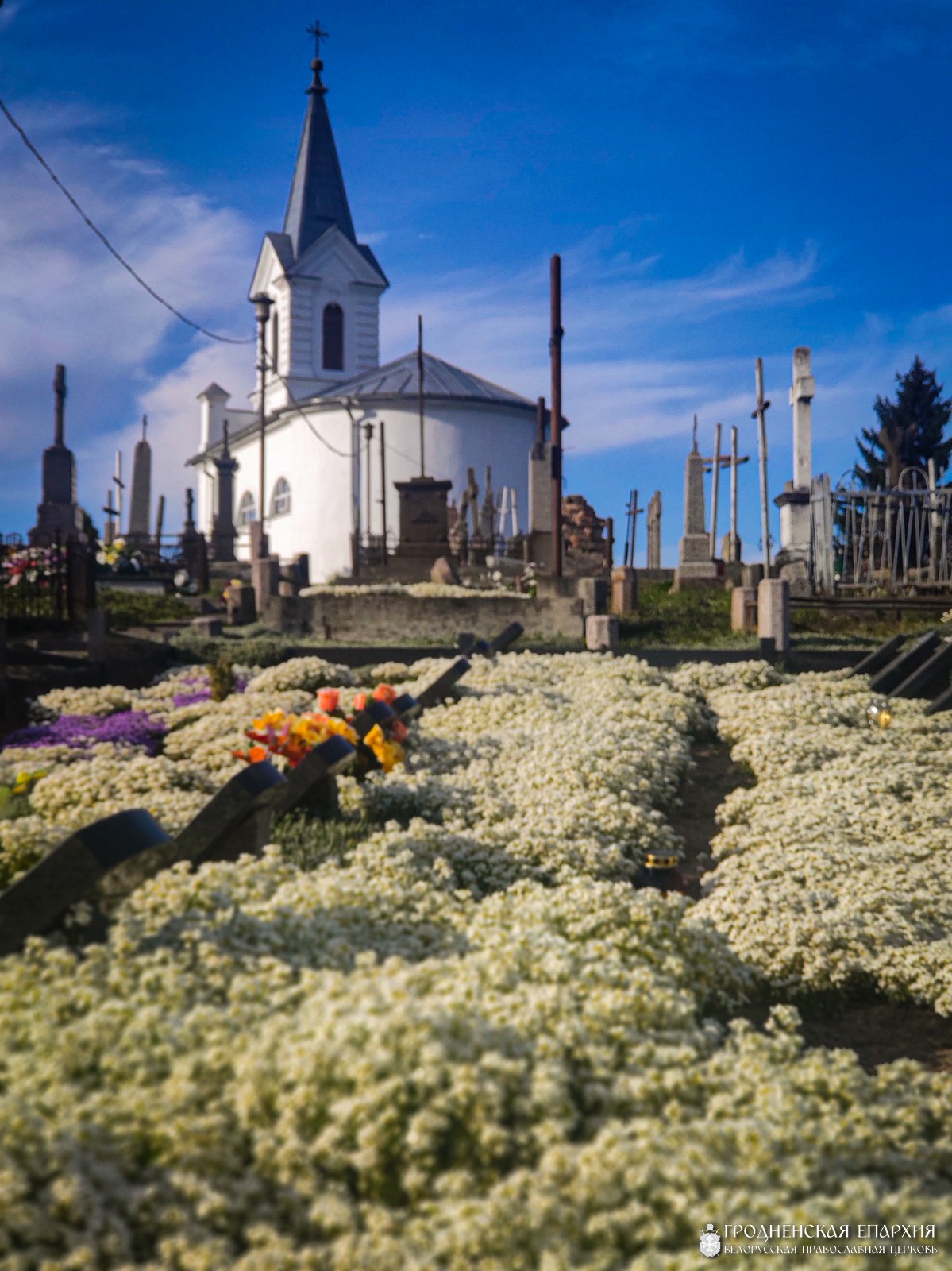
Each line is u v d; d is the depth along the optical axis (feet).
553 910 20.29
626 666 59.82
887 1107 15.43
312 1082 11.98
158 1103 11.76
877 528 90.89
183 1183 11.17
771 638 66.18
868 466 164.66
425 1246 10.75
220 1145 11.69
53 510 102.22
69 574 64.90
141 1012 13.16
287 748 33.37
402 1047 12.29
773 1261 10.49
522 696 50.21
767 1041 16.20
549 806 33.14
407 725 41.73
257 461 208.13
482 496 187.32
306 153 230.68
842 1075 15.61
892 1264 10.85
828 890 27.91
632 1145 11.61
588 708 49.93
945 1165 14.38
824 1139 13.53
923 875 28.48
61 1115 11.54
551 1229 10.79
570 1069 13.32
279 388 222.07
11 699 48.80
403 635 75.56
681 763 42.19
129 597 84.38
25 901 15.89
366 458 185.57
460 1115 11.86
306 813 30.22
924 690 58.49
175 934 16.49
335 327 224.94
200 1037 13.09
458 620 76.13
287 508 196.54
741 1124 12.72
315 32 233.14
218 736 40.91
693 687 57.67
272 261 223.71
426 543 115.03
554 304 93.81
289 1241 10.78
